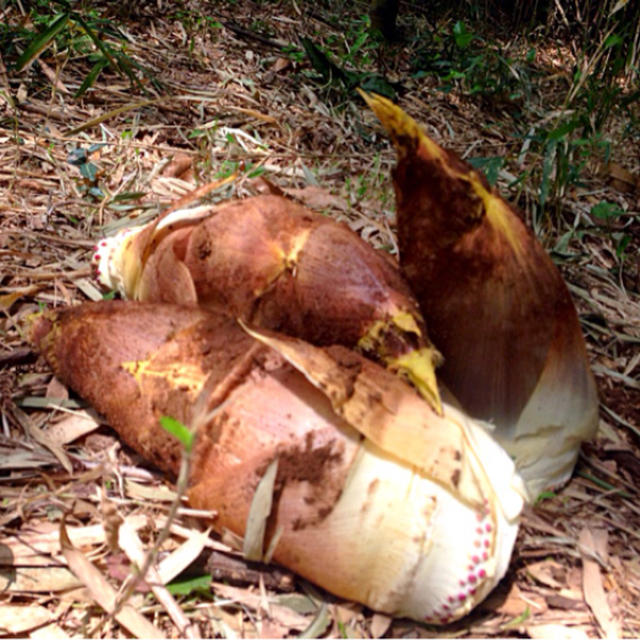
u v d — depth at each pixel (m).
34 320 0.72
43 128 1.13
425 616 0.60
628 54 1.54
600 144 1.32
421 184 0.65
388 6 1.74
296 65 1.49
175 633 0.59
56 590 0.60
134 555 0.61
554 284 0.68
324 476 0.58
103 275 0.81
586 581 0.67
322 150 1.25
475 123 1.48
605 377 0.90
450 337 0.67
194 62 1.42
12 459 0.68
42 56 1.28
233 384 0.61
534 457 0.70
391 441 0.58
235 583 0.62
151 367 0.64
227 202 0.75
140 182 1.07
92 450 0.70
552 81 1.74
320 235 0.67
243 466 0.59
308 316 0.66
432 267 0.66
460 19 2.06
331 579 0.59
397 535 0.57
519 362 0.67
